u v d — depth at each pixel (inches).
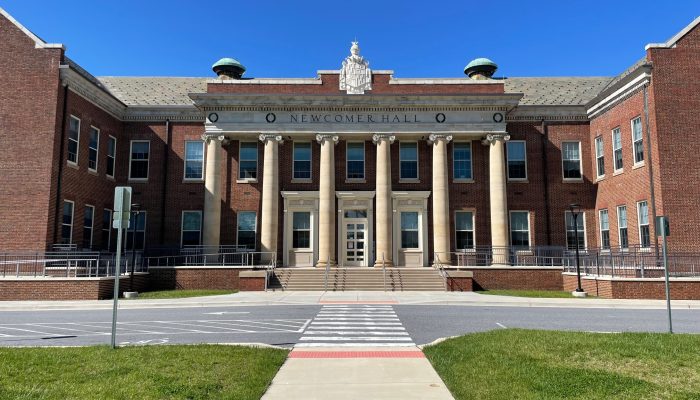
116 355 375.6
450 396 285.7
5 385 298.0
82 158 1125.7
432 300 861.8
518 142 1326.3
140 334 513.0
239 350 398.6
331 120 1253.7
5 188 1002.7
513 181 1307.8
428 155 1310.3
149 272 1107.9
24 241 987.9
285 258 1267.2
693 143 1004.6
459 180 1302.9
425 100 1242.6
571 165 1318.9
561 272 1117.7
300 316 668.7
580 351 379.2
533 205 1302.9
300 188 1301.7
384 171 1237.1
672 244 977.5
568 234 1294.3
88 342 462.3
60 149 1038.4
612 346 392.5
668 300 483.8
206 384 301.1
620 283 887.7
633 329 534.9
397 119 1254.3
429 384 311.3
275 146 1245.7
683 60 1027.9
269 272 1115.9
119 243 423.2
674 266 967.6
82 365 345.7
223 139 1258.6
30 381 307.6
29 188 1002.1
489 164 1283.2
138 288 1045.2
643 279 884.0
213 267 1118.4
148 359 362.9
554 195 1306.6
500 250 1210.0
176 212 1309.1
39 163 1007.6
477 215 1290.6
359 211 1295.5
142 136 1328.7
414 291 1066.1
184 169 1323.8
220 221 1273.4
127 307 788.6
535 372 324.5
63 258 1008.2
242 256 1197.1
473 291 1072.8
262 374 327.9
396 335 512.7
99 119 1205.7
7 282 879.1
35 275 915.4
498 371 328.8
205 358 367.6
